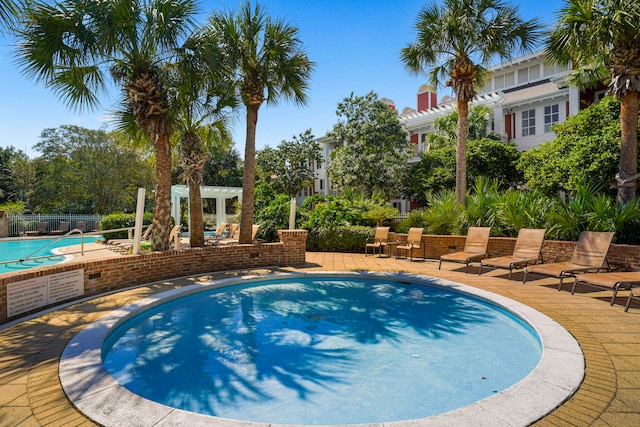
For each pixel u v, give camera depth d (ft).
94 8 24.59
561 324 16.89
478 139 69.77
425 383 12.97
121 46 27.35
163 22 27.12
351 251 46.26
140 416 9.60
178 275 29.50
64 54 25.66
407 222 45.19
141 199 27.68
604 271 26.00
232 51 33.73
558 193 47.24
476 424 9.03
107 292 24.18
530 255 28.25
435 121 78.48
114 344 16.85
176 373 13.92
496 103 76.02
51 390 11.10
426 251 40.01
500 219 36.40
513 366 14.30
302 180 126.11
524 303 20.71
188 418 9.52
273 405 11.59
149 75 28.73
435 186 69.15
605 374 11.74
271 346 16.63
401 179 74.49
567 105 66.85
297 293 26.40
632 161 31.32
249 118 36.83
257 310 22.31
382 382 13.09
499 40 40.29
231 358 15.29
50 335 16.08
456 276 29.43
